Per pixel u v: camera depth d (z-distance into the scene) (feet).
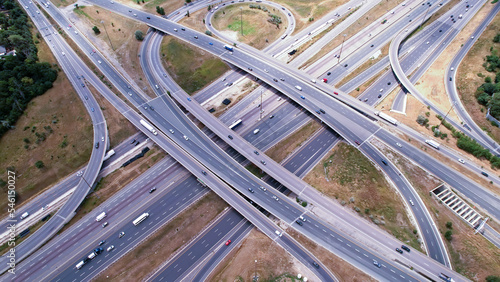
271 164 454.81
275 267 364.17
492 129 496.23
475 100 529.86
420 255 367.86
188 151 474.90
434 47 629.51
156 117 520.01
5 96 512.22
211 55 621.72
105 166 478.59
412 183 435.94
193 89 579.07
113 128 515.09
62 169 467.52
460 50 613.52
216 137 510.58
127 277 371.35
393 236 386.32
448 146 475.31
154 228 410.72
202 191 446.19
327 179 445.37
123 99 549.13
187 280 366.22
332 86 554.05
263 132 509.35
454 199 420.36
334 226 395.55
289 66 585.63
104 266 380.37
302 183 435.53
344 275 353.72
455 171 446.60
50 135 499.10
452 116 518.37
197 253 388.57
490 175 442.09
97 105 537.65
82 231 409.90
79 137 499.51
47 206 431.84
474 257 367.04
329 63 608.60
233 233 404.57
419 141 480.23
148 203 435.53
